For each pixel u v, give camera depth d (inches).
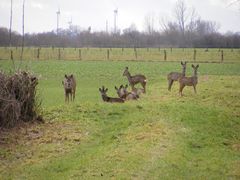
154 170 458.3
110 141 577.0
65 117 703.7
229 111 783.1
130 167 464.4
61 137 601.6
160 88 1222.9
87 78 1713.8
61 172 472.1
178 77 1112.8
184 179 442.3
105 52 3112.7
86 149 553.9
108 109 748.6
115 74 1838.1
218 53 2967.5
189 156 517.0
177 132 608.4
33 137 601.0
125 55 2915.8
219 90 1114.1
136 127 634.2
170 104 821.2
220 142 594.9
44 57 2733.8
